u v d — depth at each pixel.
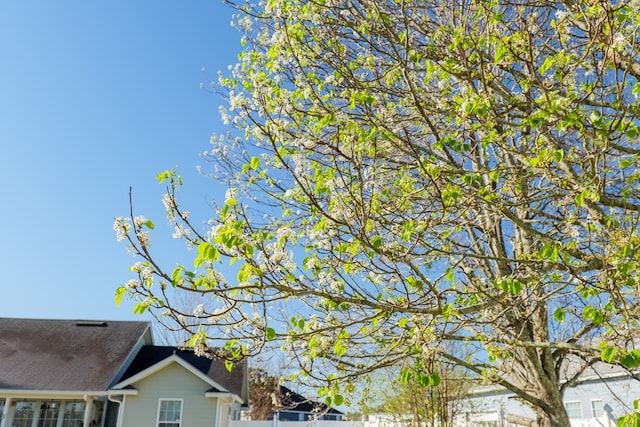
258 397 27.53
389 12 5.38
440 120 5.62
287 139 4.43
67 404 16.86
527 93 4.68
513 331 6.25
